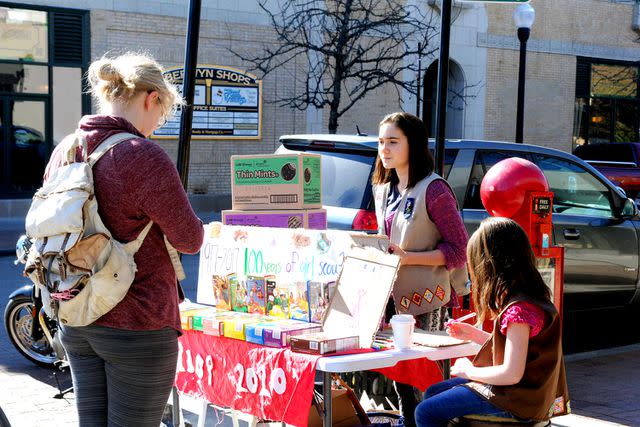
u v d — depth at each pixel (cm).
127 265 281
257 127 2022
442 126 604
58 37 1764
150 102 306
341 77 1927
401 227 423
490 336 360
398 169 430
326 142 664
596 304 834
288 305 403
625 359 736
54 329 643
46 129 1770
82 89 1803
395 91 2258
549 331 339
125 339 288
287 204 455
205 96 1936
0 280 1116
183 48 1909
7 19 1703
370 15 2145
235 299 430
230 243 438
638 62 2823
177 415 442
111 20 1814
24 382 641
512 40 2478
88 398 300
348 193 641
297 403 348
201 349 407
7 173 1736
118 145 287
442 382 375
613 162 1798
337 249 388
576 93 2681
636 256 848
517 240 347
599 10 2703
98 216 282
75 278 278
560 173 801
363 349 355
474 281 354
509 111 2511
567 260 795
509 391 339
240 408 381
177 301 304
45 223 280
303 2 2053
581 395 612
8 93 1720
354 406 424
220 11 1950
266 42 2022
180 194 291
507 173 543
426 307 417
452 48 2358
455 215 418
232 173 463
